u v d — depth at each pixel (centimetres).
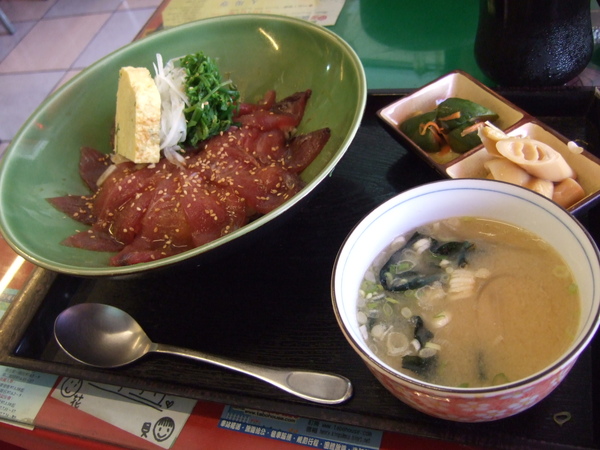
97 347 31
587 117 37
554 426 24
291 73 42
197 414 29
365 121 41
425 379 24
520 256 26
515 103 38
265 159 38
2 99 95
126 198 37
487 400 20
